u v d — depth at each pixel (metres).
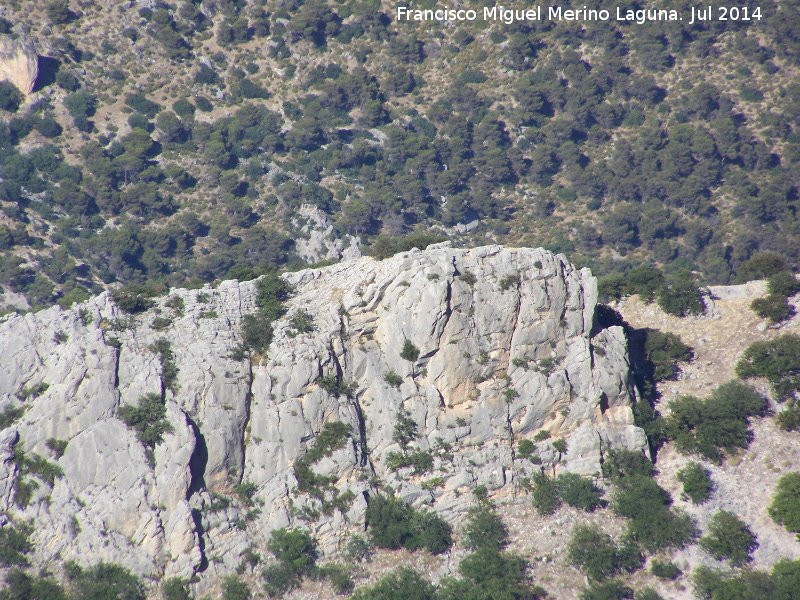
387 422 184.12
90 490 168.62
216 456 173.75
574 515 180.00
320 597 165.38
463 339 187.25
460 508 179.50
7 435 169.75
